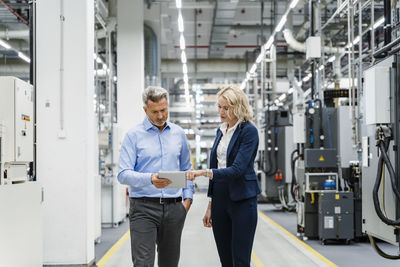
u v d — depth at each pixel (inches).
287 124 395.2
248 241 101.2
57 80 186.7
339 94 288.2
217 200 105.6
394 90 133.7
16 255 133.0
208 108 862.5
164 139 102.0
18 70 411.2
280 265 187.9
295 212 376.5
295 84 536.7
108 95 363.9
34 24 187.6
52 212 183.9
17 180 142.0
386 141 133.8
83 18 187.5
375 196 133.1
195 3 454.3
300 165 282.8
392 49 154.3
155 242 99.2
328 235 231.6
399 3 177.0
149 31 463.2
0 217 122.6
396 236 131.3
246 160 98.5
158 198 98.0
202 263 194.2
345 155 260.2
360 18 210.1
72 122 185.9
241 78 654.5
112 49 412.8
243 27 539.5
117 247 228.1
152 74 462.3
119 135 314.5
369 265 186.5
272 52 419.5
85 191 184.1
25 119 144.3
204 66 617.9
